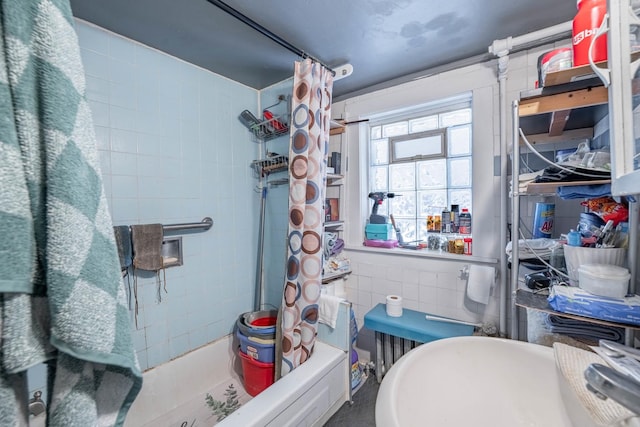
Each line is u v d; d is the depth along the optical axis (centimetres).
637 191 47
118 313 41
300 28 131
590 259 90
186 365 163
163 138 158
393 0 113
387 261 192
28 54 36
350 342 159
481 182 157
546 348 81
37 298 36
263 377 155
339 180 212
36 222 36
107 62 136
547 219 127
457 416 76
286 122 189
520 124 119
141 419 144
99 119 134
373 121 209
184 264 168
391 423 55
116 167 141
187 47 150
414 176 201
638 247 89
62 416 36
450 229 178
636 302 78
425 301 177
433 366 81
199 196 175
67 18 40
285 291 149
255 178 210
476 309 160
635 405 42
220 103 186
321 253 152
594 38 64
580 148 103
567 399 71
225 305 190
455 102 174
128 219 145
